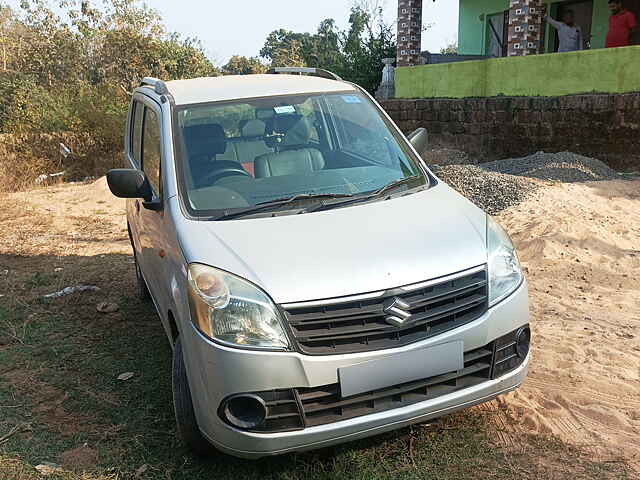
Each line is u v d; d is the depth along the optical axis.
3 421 4.06
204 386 3.01
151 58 40.66
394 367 2.96
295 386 2.90
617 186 9.18
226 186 3.82
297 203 3.68
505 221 7.85
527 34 13.04
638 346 4.56
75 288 6.64
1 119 26.86
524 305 3.35
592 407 3.78
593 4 15.77
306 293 2.95
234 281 3.03
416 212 3.59
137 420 4.00
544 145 12.25
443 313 3.06
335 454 3.48
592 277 6.05
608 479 3.16
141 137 5.05
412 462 3.37
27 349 5.20
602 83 11.30
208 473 3.41
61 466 3.51
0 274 7.39
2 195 12.68
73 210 11.26
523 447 3.46
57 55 40.03
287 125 4.25
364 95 4.70
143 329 5.54
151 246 4.34
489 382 3.20
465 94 14.16
